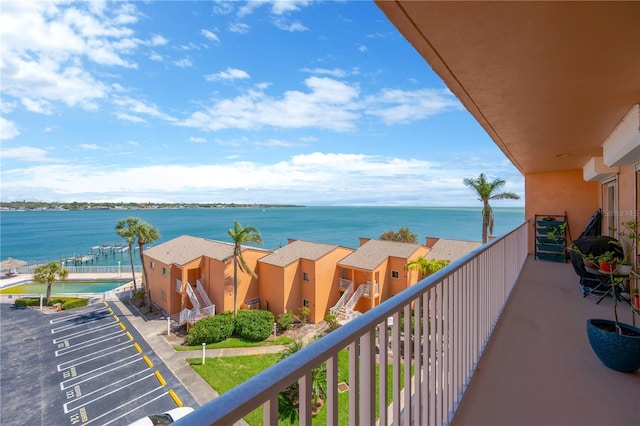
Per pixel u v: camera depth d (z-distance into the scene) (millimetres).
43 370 13016
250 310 16547
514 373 2447
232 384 11102
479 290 2695
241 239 16891
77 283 31656
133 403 10500
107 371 12609
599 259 3217
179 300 19281
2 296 25938
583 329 3324
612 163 3756
